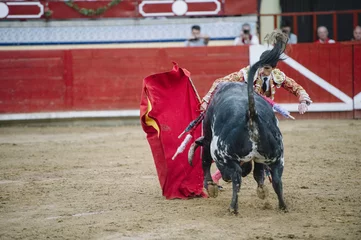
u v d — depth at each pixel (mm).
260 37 26969
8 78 22812
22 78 22844
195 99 11188
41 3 25031
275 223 8766
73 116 22953
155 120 10914
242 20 25188
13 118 22828
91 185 12195
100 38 25328
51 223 9258
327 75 23016
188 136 10312
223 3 25188
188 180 10922
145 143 18250
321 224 8672
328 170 13289
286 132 19844
